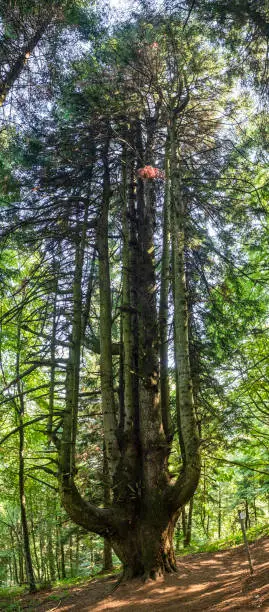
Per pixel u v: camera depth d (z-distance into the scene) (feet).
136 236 33.42
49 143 27.76
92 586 29.45
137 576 25.96
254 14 19.24
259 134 27.76
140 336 29.48
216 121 31.30
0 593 35.27
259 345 34.19
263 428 40.40
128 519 26.68
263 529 37.27
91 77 27.91
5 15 22.48
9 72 23.85
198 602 20.42
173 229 28.48
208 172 33.27
